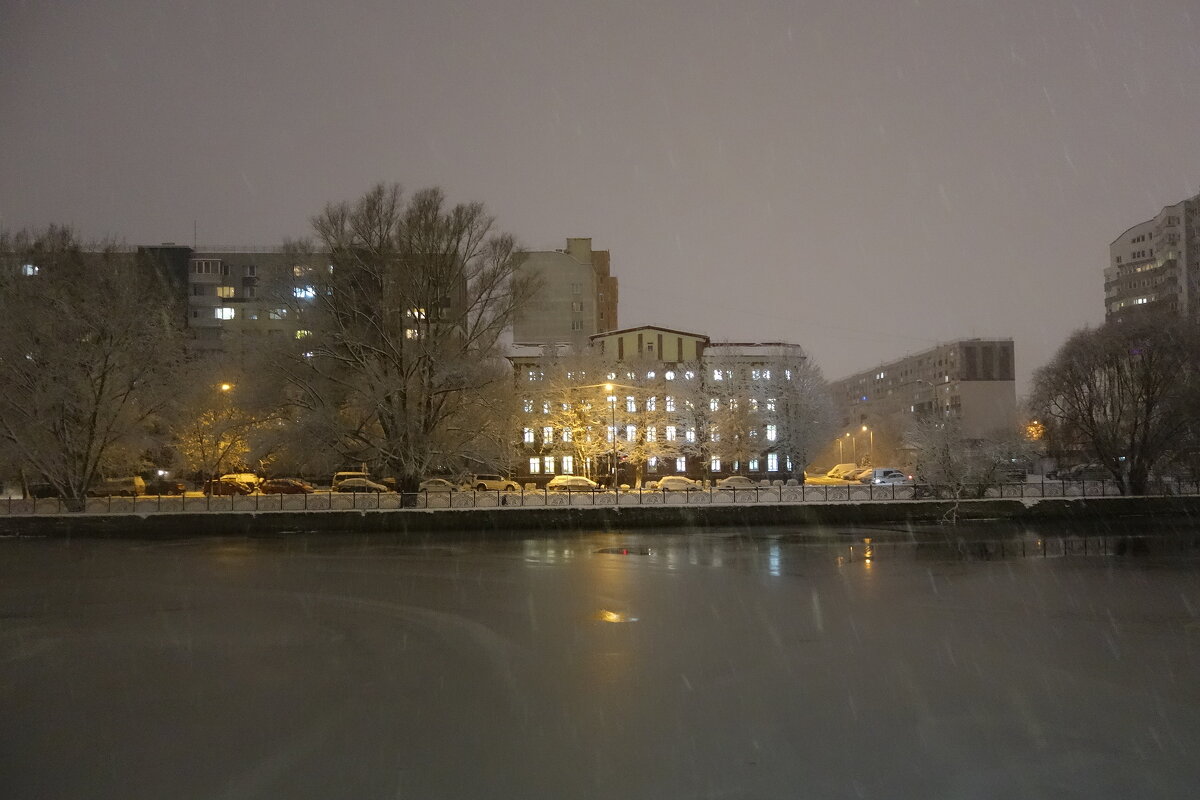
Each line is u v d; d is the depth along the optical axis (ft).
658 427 237.04
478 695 38.47
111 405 150.61
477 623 56.85
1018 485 163.84
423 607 63.57
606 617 59.06
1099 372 169.89
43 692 39.65
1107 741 31.65
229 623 57.52
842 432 341.82
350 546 114.32
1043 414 177.47
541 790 26.89
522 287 156.15
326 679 41.70
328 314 150.61
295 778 28.04
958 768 28.76
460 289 156.56
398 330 151.64
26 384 145.69
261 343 150.41
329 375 151.84
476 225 154.81
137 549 112.27
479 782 27.58
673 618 58.70
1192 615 59.77
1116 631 53.88
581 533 133.39
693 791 26.76
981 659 45.75
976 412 428.97
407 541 121.60
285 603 65.98
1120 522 149.89
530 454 245.45
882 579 79.15
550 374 229.66
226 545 117.39
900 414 380.58
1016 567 88.38
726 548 109.50
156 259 306.35
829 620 57.88
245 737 32.48
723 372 249.34
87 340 147.02
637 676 41.98
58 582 79.61
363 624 56.70
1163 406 165.48
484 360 155.43
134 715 35.65
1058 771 28.45
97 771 28.91
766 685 40.11
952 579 79.05
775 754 30.22
